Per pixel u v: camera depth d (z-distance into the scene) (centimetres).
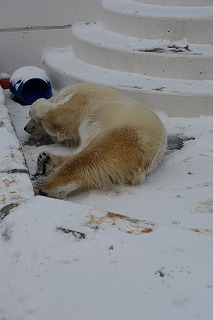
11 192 559
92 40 930
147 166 647
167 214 595
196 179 665
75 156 623
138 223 488
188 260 433
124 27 938
